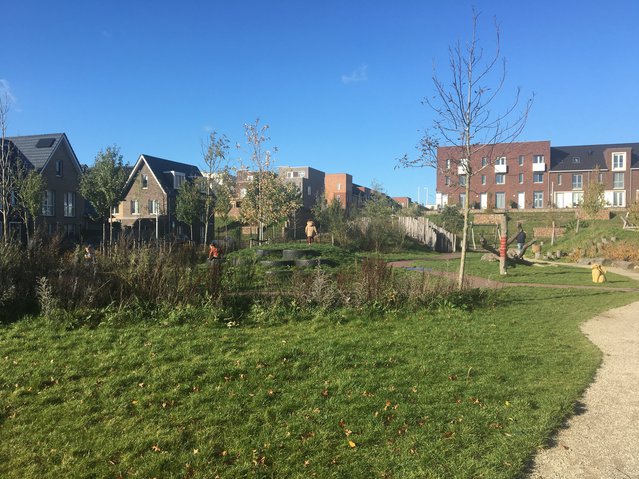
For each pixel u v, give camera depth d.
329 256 16.97
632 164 65.44
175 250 13.62
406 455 4.05
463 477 3.71
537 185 67.19
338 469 3.84
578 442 4.36
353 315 9.30
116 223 48.31
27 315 8.36
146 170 51.91
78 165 43.84
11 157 33.91
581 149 70.00
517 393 5.46
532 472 3.86
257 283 11.53
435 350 7.13
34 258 10.31
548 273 19.03
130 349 6.74
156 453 4.08
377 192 54.28
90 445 4.20
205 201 38.88
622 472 3.86
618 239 27.05
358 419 4.71
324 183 85.31
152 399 5.12
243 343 7.22
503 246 18.33
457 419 4.73
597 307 11.41
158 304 8.91
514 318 9.81
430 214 56.06
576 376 6.08
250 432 4.46
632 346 7.77
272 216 36.28
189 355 6.55
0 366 6.02
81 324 8.04
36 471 3.83
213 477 3.74
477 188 68.19
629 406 5.18
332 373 5.99
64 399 5.13
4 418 4.71
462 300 10.91
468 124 11.55
